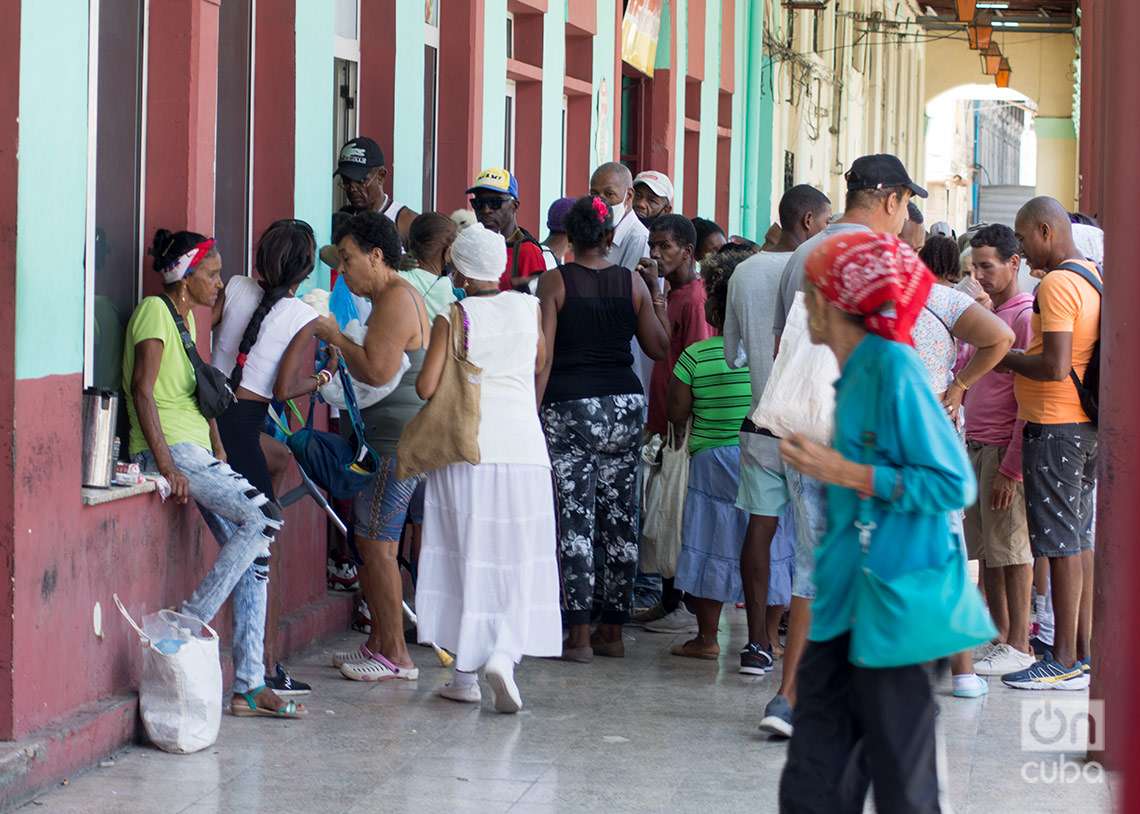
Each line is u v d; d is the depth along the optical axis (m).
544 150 16.58
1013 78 63.38
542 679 9.68
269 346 8.53
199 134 8.71
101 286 8.24
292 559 10.16
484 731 8.41
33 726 7.08
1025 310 10.34
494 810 7.09
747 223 27.16
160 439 7.98
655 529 11.20
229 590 8.14
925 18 51.94
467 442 8.70
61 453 7.21
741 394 10.28
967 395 10.39
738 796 7.38
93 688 7.62
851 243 5.33
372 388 9.16
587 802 7.25
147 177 8.65
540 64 16.42
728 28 25.44
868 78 42.22
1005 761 8.02
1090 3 24.16
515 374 8.89
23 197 6.84
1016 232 9.62
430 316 9.98
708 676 9.92
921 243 13.33
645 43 20.67
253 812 6.93
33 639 7.04
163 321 8.03
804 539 8.31
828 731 5.45
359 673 9.39
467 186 13.98
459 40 13.92
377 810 7.04
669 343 10.99
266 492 8.55
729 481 10.28
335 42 11.82
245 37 10.36
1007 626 10.58
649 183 13.67
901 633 5.18
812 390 7.84
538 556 8.90
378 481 9.28
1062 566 9.55
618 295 10.16
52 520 7.14
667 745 8.25
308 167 10.70
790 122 30.89
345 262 8.93
